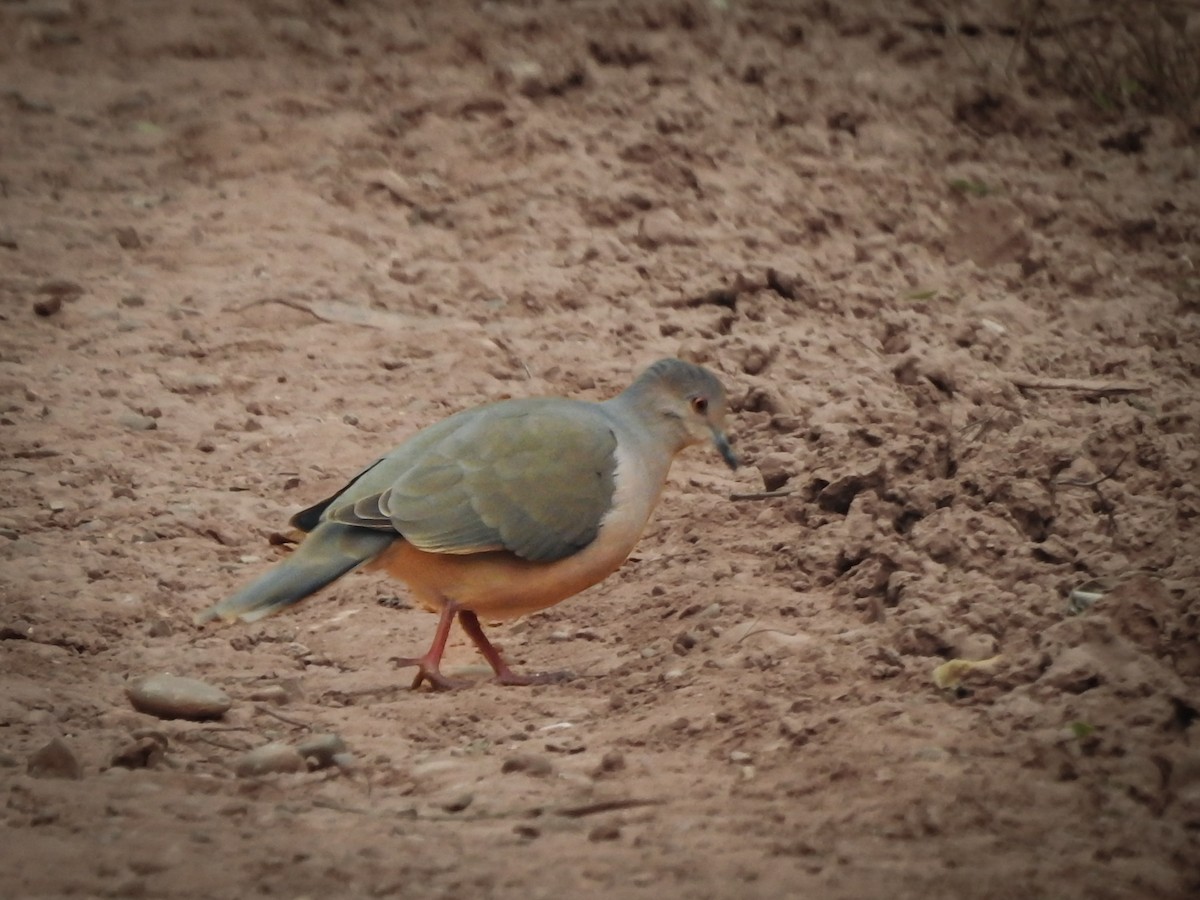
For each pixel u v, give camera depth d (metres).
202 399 15.25
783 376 15.75
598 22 23.52
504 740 9.72
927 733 9.09
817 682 9.95
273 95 21.62
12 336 16.14
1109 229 19.00
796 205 18.98
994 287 17.86
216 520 13.12
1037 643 9.98
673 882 7.52
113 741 9.45
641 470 11.09
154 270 17.59
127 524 12.99
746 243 18.27
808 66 22.75
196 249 18.00
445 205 18.98
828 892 7.40
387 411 15.11
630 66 22.23
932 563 11.13
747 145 20.33
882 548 11.25
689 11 23.66
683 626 11.33
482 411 11.09
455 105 20.83
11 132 20.69
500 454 10.70
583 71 21.41
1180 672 9.38
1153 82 22.27
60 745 8.81
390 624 12.10
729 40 23.23
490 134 20.31
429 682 10.80
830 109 21.33
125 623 11.55
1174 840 7.96
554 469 10.71
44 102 21.52
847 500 12.48
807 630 10.82
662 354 16.12
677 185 19.28
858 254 18.30
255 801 8.61
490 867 7.68
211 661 11.12
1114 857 7.80
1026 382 15.30
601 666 11.03
